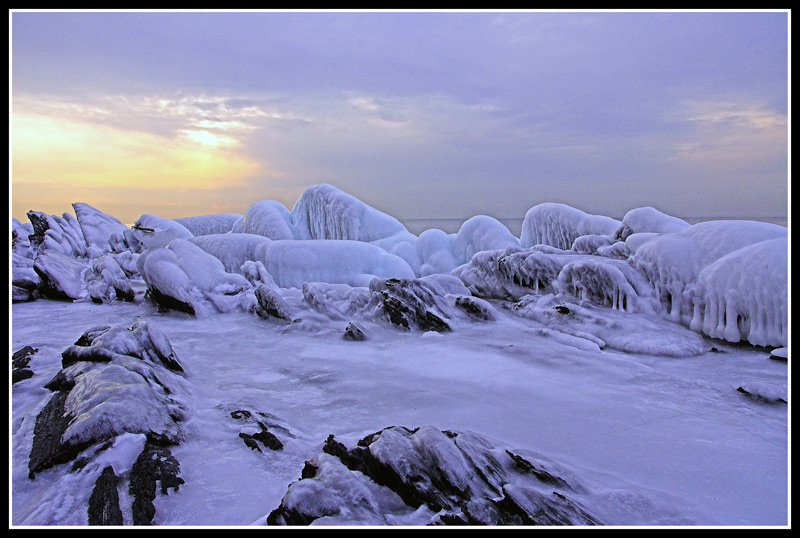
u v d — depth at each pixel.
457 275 11.14
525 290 9.41
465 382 4.46
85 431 2.67
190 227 20.81
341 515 2.22
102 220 17.80
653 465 2.89
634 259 7.46
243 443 3.10
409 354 5.54
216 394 4.14
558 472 2.67
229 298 8.53
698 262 6.61
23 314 8.10
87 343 4.46
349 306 8.22
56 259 10.40
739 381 4.50
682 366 5.00
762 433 3.35
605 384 4.43
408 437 2.73
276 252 11.40
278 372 4.84
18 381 4.12
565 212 11.26
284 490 2.58
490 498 2.36
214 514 2.33
